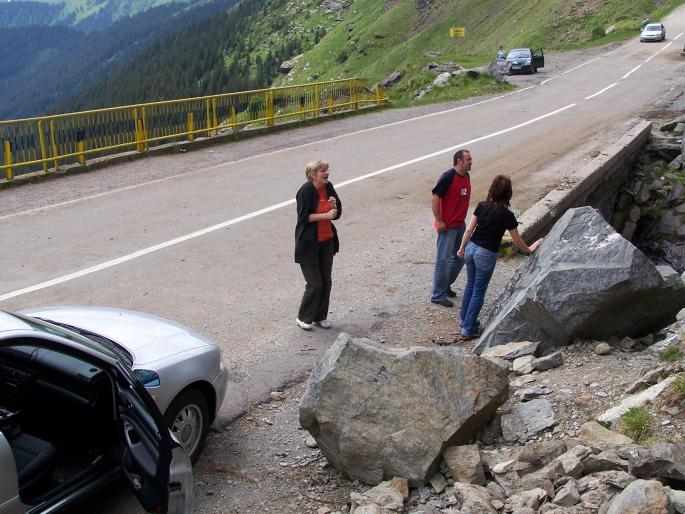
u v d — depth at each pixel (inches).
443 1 6304.1
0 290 366.0
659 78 1518.2
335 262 432.5
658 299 275.1
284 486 211.5
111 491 188.5
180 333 224.1
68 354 161.2
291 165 701.9
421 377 209.3
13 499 144.6
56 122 647.8
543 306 275.1
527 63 1683.1
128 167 689.0
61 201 555.2
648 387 227.0
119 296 363.3
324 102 1073.5
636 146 850.1
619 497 158.4
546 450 198.1
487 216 316.8
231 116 855.7
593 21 3777.1
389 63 5615.2
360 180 641.6
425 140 846.5
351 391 208.8
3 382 181.3
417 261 436.1
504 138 855.7
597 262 273.1
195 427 216.2
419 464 199.9
